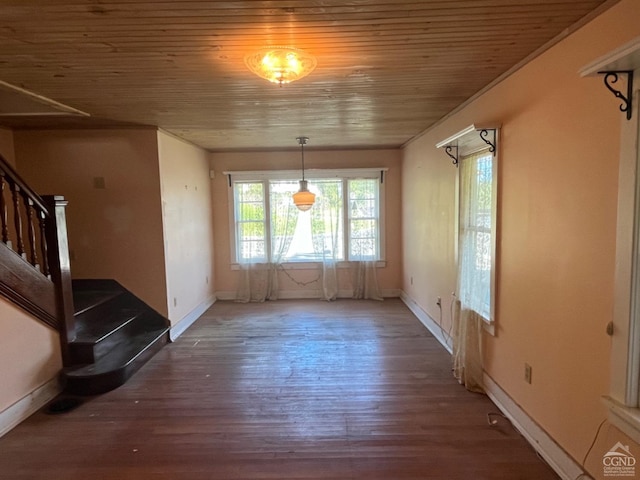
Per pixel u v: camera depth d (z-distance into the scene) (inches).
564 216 83.1
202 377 138.8
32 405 116.3
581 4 69.0
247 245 250.7
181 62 93.0
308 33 78.4
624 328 67.6
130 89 114.0
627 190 65.9
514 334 105.6
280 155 245.6
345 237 250.8
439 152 168.6
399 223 250.4
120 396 125.3
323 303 241.9
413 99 131.2
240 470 89.0
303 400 121.0
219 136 192.9
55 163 169.2
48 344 124.5
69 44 81.9
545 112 89.2
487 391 121.8
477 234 128.2
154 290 174.1
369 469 88.7
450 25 76.4
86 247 172.7
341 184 247.8
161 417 112.3
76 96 120.8
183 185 199.5
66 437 103.1
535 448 94.6
